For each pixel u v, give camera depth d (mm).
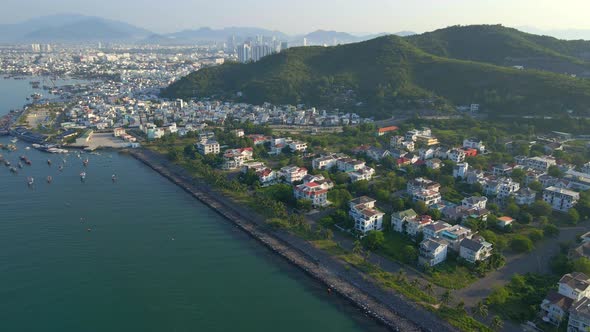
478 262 180375
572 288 152625
